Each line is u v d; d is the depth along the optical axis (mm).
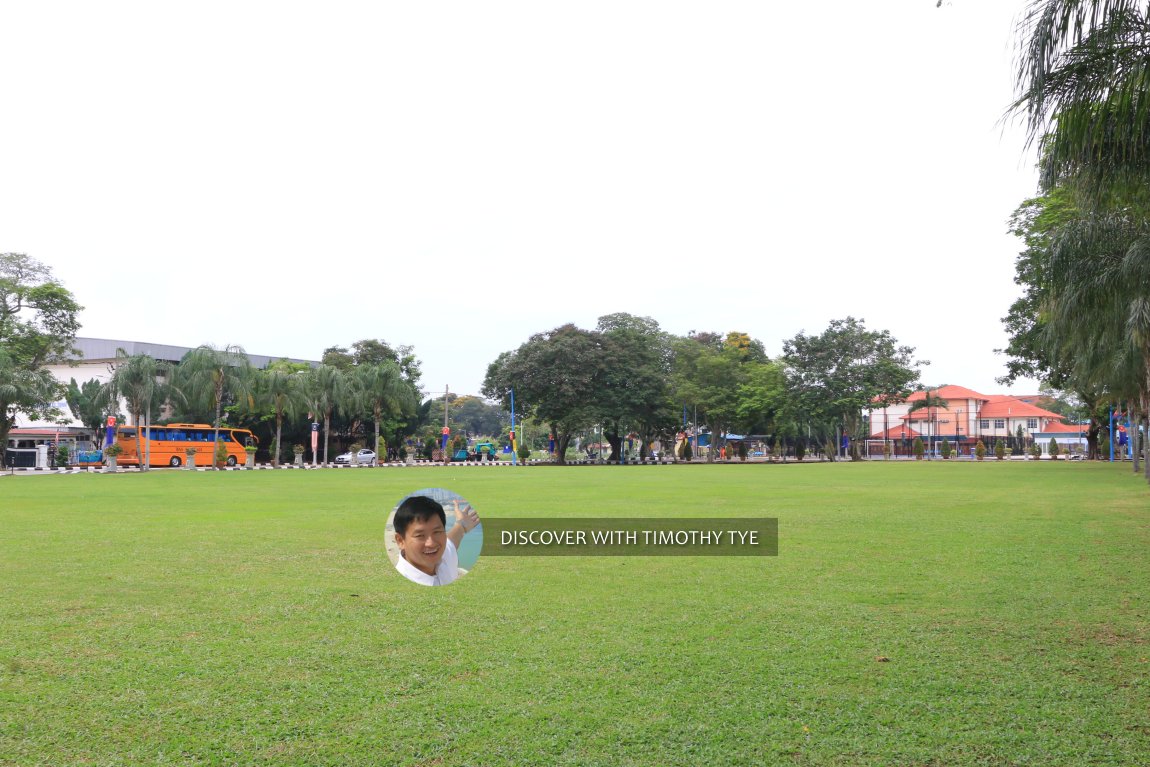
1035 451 64562
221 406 53094
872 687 4676
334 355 61469
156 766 3654
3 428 37406
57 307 41969
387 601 6949
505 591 7387
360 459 57719
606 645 5551
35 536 11391
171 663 5141
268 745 3877
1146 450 26000
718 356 60938
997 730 4051
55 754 3779
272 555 9570
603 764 3662
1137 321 14094
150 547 10250
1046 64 7383
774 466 44781
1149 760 3707
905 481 26000
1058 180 9195
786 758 3727
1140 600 7012
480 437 115312
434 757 3744
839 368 58719
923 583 7809
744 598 7098
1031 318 33562
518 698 4492
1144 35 7203
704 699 4477
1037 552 9820
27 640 5688
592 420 52844
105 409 44906
